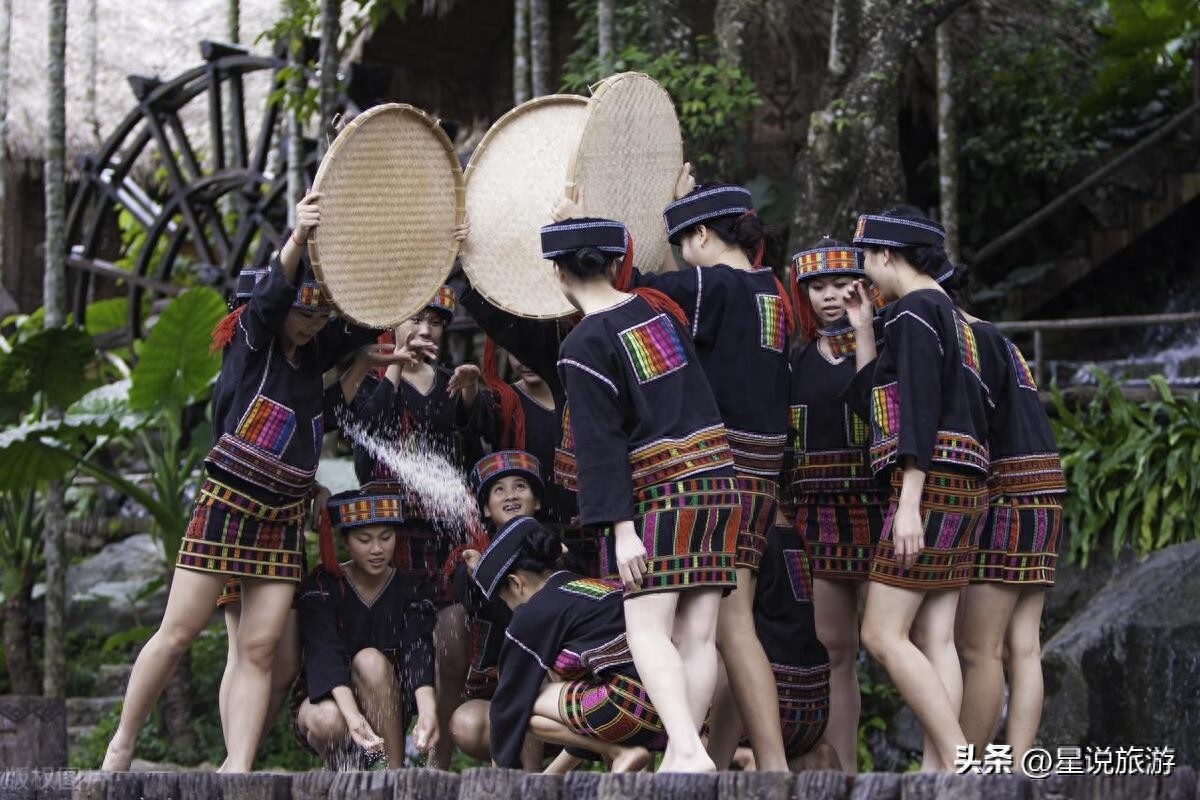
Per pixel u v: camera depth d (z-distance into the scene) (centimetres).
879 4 1662
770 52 2197
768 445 876
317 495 1058
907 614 870
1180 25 2223
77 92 2769
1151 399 1731
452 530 1066
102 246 2997
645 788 689
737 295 873
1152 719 1355
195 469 2062
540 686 886
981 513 886
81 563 2283
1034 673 956
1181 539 1549
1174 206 2183
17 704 1450
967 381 886
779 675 952
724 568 789
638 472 790
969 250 2269
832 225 1603
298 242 873
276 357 931
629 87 948
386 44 2302
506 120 973
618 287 850
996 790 624
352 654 1014
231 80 2433
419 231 931
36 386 1833
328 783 772
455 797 742
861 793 646
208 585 923
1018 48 2175
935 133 2267
